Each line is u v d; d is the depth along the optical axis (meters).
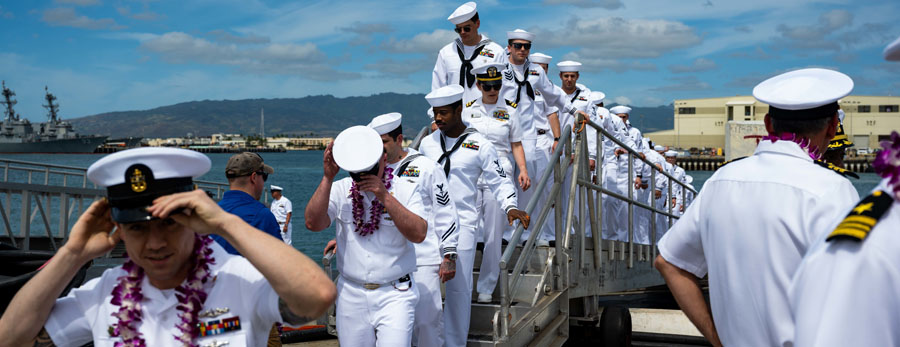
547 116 7.46
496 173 5.14
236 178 4.26
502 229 5.58
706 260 2.66
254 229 2.02
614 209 10.11
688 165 109.38
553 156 5.70
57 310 2.20
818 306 1.76
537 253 6.09
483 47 6.32
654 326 8.23
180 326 2.11
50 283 2.09
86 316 2.20
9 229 9.54
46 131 143.12
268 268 1.96
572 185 6.28
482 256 5.76
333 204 4.28
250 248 1.98
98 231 2.14
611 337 6.67
